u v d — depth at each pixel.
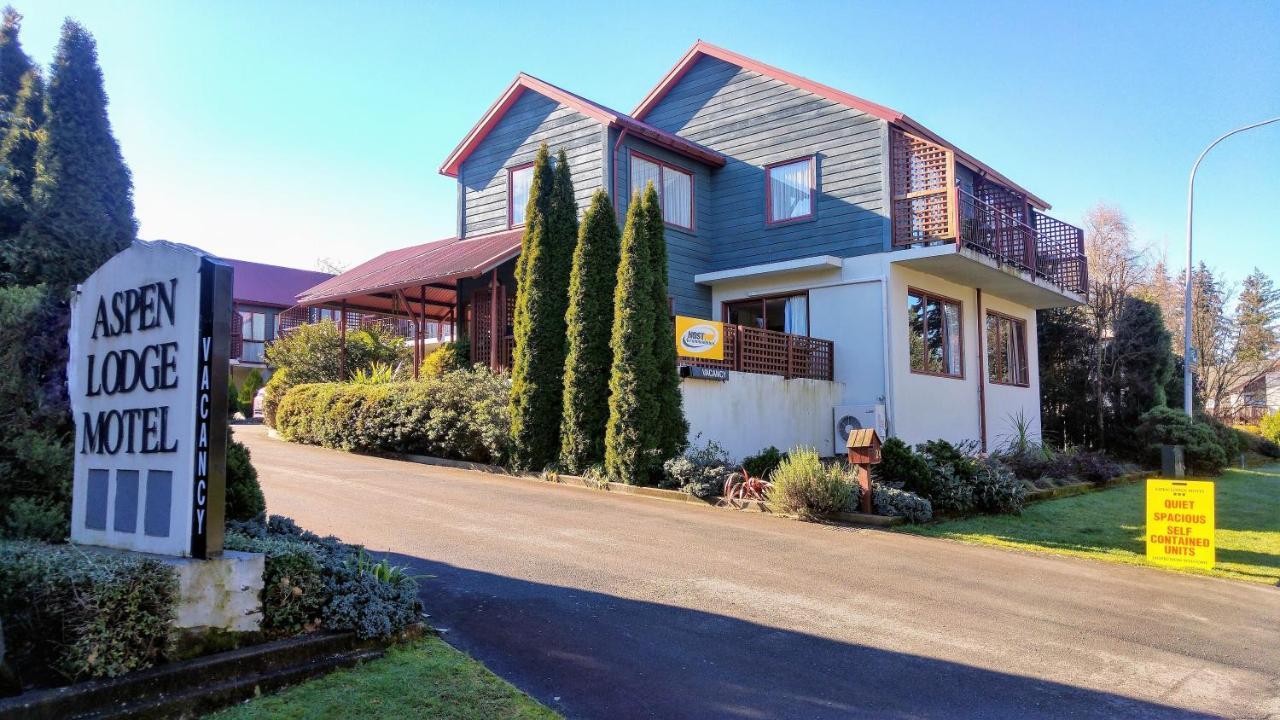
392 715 4.32
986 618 6.77
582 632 5.88
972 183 19.08
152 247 5.32
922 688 5.22
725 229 18.89
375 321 27.84
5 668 3.87
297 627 5.10
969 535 10.50
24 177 7.04
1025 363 21.73
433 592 6.56
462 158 20.36
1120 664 5.84
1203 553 9.34
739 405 14.36
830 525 10.58
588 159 17.50
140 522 5.11
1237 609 7.51
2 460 5.85
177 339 5.04
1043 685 5.37
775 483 11.15
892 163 16.45
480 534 8.67
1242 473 21.44
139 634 4.29
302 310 33.75
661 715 4.64
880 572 8.11
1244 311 48.50
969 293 18.92
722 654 5.62
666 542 8.85
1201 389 37.91
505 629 5.86
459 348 18.31
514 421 13.66
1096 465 16.80
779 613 6.58
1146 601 7.62
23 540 5.23
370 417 15.62
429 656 5.19
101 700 4.05
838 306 16.73
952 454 12.70
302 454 15.01
